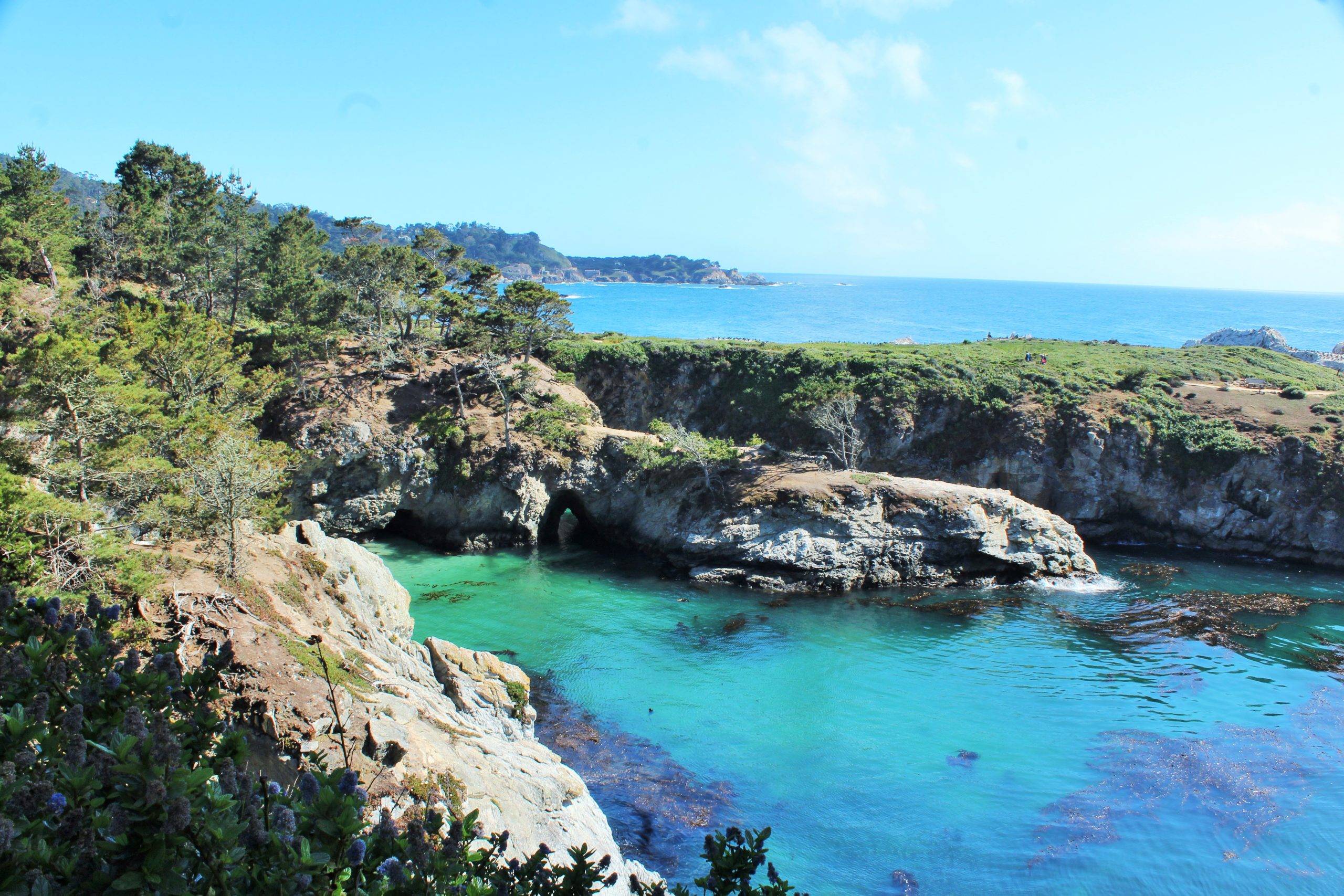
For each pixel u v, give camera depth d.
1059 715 44.84
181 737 11.34
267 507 39.97
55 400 36.19
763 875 31.50
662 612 60.56
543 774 31.80
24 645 12.15
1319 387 97.62
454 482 75.44
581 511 80.88
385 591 45.53
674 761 39.66
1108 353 110.88
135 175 103.00
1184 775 38.53
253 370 80.25
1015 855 33.00
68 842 8.77
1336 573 73.06
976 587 67.44
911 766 39.50
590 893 12.88
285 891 8.89
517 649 52.81
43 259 77.88
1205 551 80.19
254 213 105.50
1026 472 86.12
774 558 66.88
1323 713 44.91
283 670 28.33
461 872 11.74
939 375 93.88
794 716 44.41
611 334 119.50
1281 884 31.34
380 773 23.81
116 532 34.41
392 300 89.50
